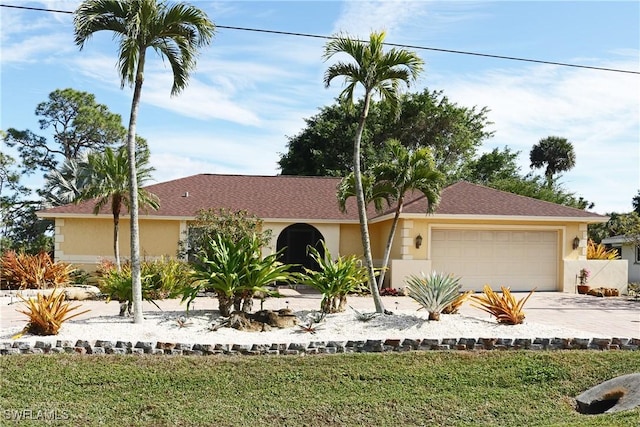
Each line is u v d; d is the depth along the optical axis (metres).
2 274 19.58
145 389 8.48
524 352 10.26
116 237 20.53
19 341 9.60
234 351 9.90
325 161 39.56
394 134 40.19
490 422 7.79
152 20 10.81
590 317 14.88
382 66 12.50
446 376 9.16
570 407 8.38
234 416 7.72
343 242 24.75
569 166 58.22
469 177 43.16
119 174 20.00
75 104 41.56
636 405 7.86
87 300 18.14
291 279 12.38
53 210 22.81
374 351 10.23
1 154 39.56
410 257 21.28
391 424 7.67
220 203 24.47
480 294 20.75
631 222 22.62
